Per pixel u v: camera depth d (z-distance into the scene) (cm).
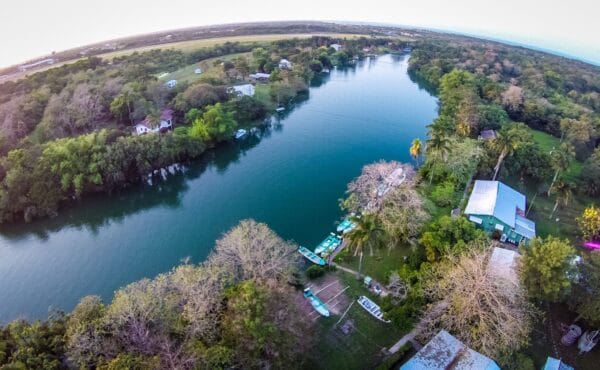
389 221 6944
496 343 4356
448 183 8762
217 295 4600
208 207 9381
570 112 14125
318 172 11106
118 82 14875
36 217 8812
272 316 4062
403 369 4250
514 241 7388
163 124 12650
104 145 10094
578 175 10081
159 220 8925
